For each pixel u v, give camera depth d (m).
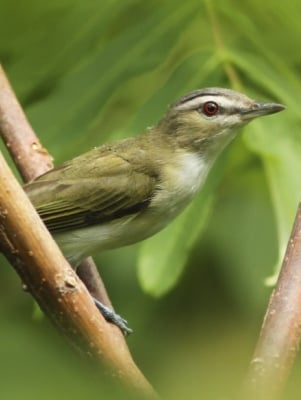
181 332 4.14
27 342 3.65
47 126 10.41
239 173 12.37
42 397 2.96
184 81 10.80
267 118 10.55
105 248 10.82
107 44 11.12
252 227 12.71
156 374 3.86
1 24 11.52
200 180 10.96
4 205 5.57
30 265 5.68
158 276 9.88
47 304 5.83
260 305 12.27
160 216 10.70
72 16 11.57
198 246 12.60
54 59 11.32
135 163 10.84
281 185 9.76
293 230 6.08
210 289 12.41
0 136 10.38
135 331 11.74
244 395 4.10
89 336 5.81
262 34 11.53
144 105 10.57
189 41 11.32
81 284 5.86
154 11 11.45
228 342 3.48
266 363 5.18
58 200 10.44
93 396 3.01
